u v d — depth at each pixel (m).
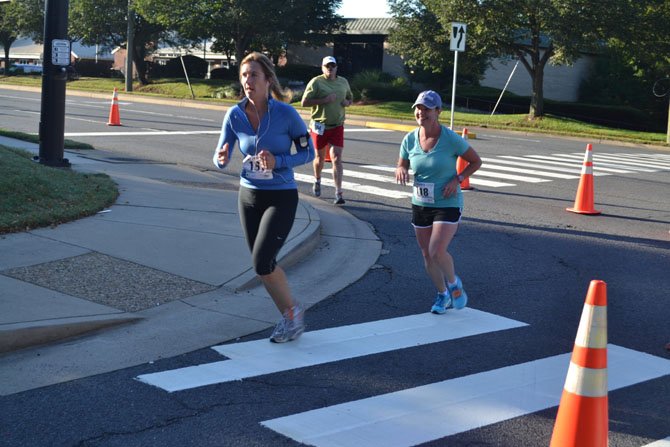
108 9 51.59
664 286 8.41
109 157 15.55
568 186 15.37
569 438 3.98
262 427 4.68
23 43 87.19
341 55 53.97
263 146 5.87
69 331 6.01
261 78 5.78
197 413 4.84
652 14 31.92
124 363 5.62
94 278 7.25
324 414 4.88
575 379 3.99
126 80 46.91
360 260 8.88
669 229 11.53
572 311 7.38
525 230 11.00
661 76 43.06
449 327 6.75
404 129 28.66
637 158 22.94
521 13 33.44
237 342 6.15
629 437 4.75
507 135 30.30
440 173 6.80
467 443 4.55
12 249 7.89
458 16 33.28
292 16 45.59
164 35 54.50
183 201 10.83
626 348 6.45
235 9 44.19
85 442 4.42
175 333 6.25
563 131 32.09
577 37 31.75
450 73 46.03
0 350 5.64
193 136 20.91
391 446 4.47
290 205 5.97
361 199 12.88
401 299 7.52
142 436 4.52
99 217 9.49
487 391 5.35
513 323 6.94
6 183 9.45
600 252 9.88
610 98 46.34
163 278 7.44
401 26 38.88
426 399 5.17
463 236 10.45
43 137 12.45
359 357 5.93
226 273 7.71
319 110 12.01
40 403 4.91
